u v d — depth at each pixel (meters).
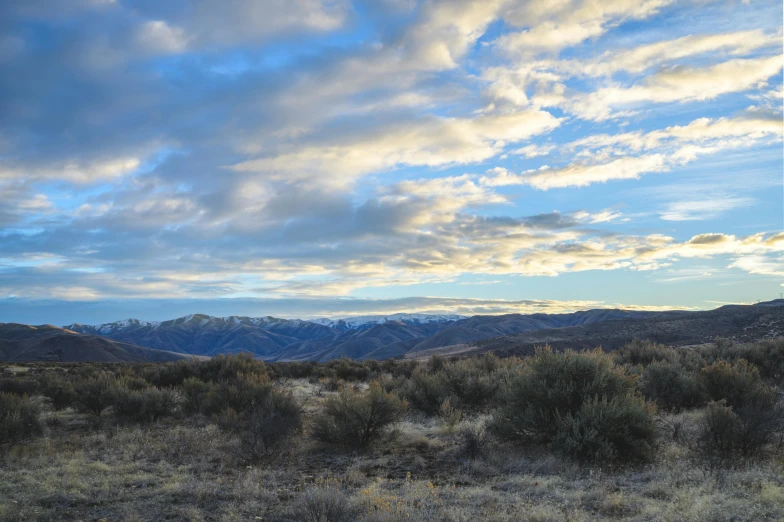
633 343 31.44
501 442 11.82
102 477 9.55
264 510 7.58
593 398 11.08
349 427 12.11
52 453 11.68
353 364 40.75
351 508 7.09
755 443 9.56
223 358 27.25
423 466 10.39
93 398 17.84
